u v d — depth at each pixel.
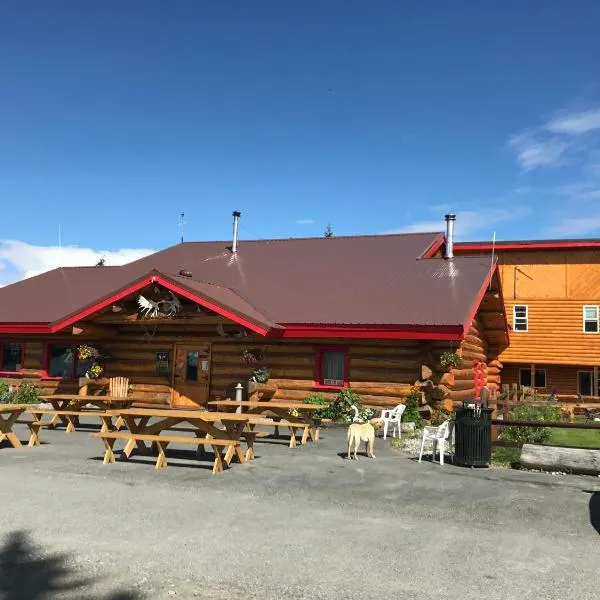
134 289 17.98
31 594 4.81
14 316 21.14
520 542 6.33
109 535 6.26
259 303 19.27
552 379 34.09
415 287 18.75
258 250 24.61
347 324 16.97
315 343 18.22
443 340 16.56
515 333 33.62
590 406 24.47
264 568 5.41
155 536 6.25
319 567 5.46
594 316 32.31
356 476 9.59
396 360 17.31
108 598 4.75
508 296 33.91
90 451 11.65
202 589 4.94
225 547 5.94
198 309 18.11
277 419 18.09
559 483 9.34
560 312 32.94
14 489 8.26
